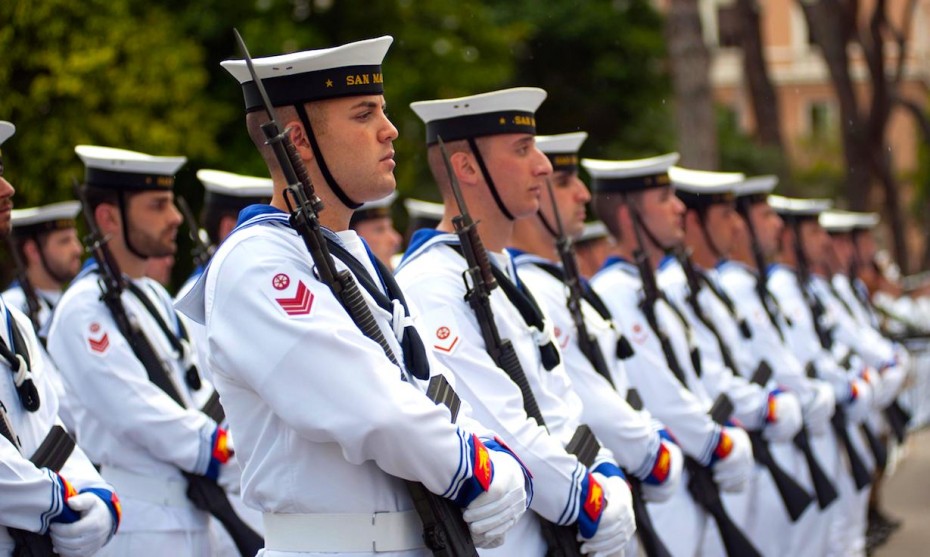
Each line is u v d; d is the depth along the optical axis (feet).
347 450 25.41
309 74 27.12
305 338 25.26
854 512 65.57
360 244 28.25
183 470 41.01
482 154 35.76
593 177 50.26
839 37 150.00
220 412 41.96
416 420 25.40
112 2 92.89
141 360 40.93
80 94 90.99
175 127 96.32
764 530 55.93
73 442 32.76
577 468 32.50
